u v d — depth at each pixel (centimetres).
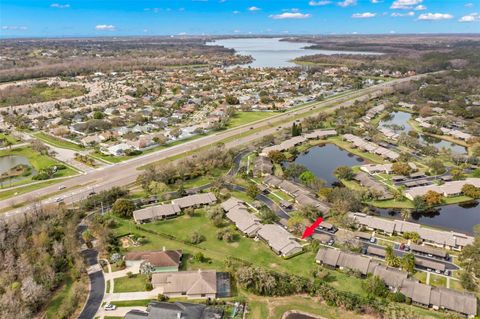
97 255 11394
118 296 9631
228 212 13650
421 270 10769
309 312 9169
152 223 13300
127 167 18550
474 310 8900
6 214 13762
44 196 15350
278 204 14800
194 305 9025
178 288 9700
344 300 9312
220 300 9500
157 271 10525
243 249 11762
